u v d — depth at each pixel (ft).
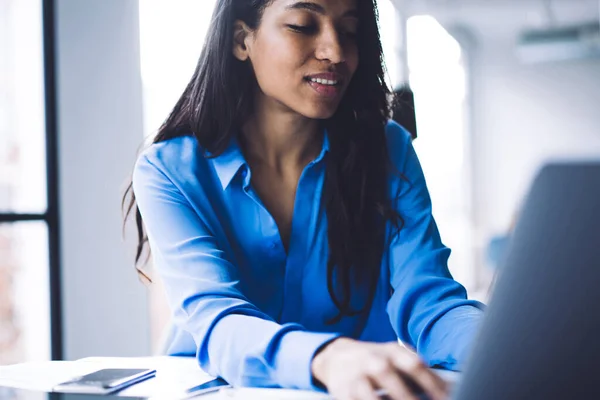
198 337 3.00
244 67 3.92
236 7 3.82
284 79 3.67
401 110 5.59
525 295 1.62
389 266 4.06
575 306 1.57
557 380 1.61
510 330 1.65
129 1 9.66
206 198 3.75
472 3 22.74
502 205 28.58
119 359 3.56
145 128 9.88
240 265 3.84
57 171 8.96
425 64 23.26
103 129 9.34
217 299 3.06
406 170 4.30
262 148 4.01
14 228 8.82
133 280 9.44
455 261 24.88
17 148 8.90
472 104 28.86
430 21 24.07
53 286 8.92
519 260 1.63
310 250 3.95
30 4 8.84
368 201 4.03
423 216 4.13
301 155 4.05
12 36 8.90
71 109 9.05
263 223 3.83
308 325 3.97
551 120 28.30
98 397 2.61
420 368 2.08
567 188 1.56
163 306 9.98
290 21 3.59
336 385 2.21
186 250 3.39
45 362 3.47
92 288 9.18
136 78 9.75
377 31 4.03
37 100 8.88
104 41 9.37
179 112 4.03
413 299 3.69
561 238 1.57
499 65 28.66
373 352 2.19
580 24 22.88
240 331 2.77
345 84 3.77
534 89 28.37
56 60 8.92
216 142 3.87
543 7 23.90
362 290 4.03
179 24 8.79
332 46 3.58
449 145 26.27
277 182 4.04
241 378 2.68
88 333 9.16
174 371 3.18
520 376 1.64
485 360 1.68
